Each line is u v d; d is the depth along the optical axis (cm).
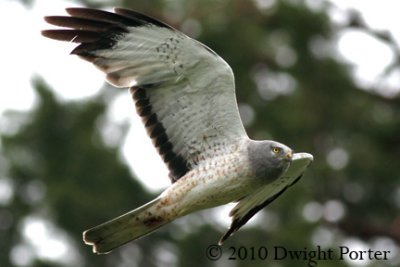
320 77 1711
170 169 1062
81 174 1758
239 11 1702
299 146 1673
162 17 1695
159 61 1045
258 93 1723
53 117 1825
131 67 1052
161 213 1035
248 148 1040
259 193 1116
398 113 1773
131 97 1057
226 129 1050
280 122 1683
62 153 1802
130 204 1745
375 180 1703
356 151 1691
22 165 1814
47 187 1764
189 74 1042
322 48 1712
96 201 1723
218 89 1042
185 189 1038
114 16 1045
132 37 1046
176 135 1060
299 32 1683
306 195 1580
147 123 1062
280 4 1681
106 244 1031
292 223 1542
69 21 1045
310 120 1697
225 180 1039
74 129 1828
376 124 1728
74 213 1725
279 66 1714
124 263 1784
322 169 1638
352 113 1719
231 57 1700
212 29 1670
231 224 1135
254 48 1700
